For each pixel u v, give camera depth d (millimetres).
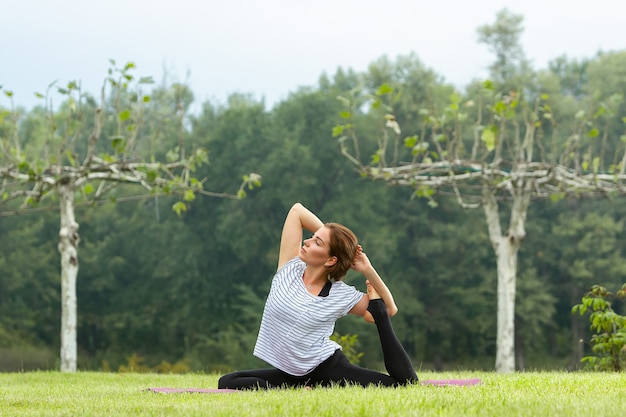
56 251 55625
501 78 52344
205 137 53438
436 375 11094
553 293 50844
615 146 49094
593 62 52781
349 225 49000
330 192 51250
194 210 52562
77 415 5648
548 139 49188
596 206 50969
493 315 50062
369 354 48156
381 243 48125
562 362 50531
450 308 49969
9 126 19094
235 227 50062
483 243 50375
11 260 54375
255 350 7023
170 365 46812
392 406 5480
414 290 50750
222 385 7168
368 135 50094
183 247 51750
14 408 6301
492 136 17734
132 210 56094
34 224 55188
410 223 51219
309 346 6871
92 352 56375
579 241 49469
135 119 18000
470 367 51438
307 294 6891
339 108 51688
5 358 52438
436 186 19531
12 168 18312
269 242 50875
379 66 53031
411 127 49844
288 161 49531
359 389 6508
